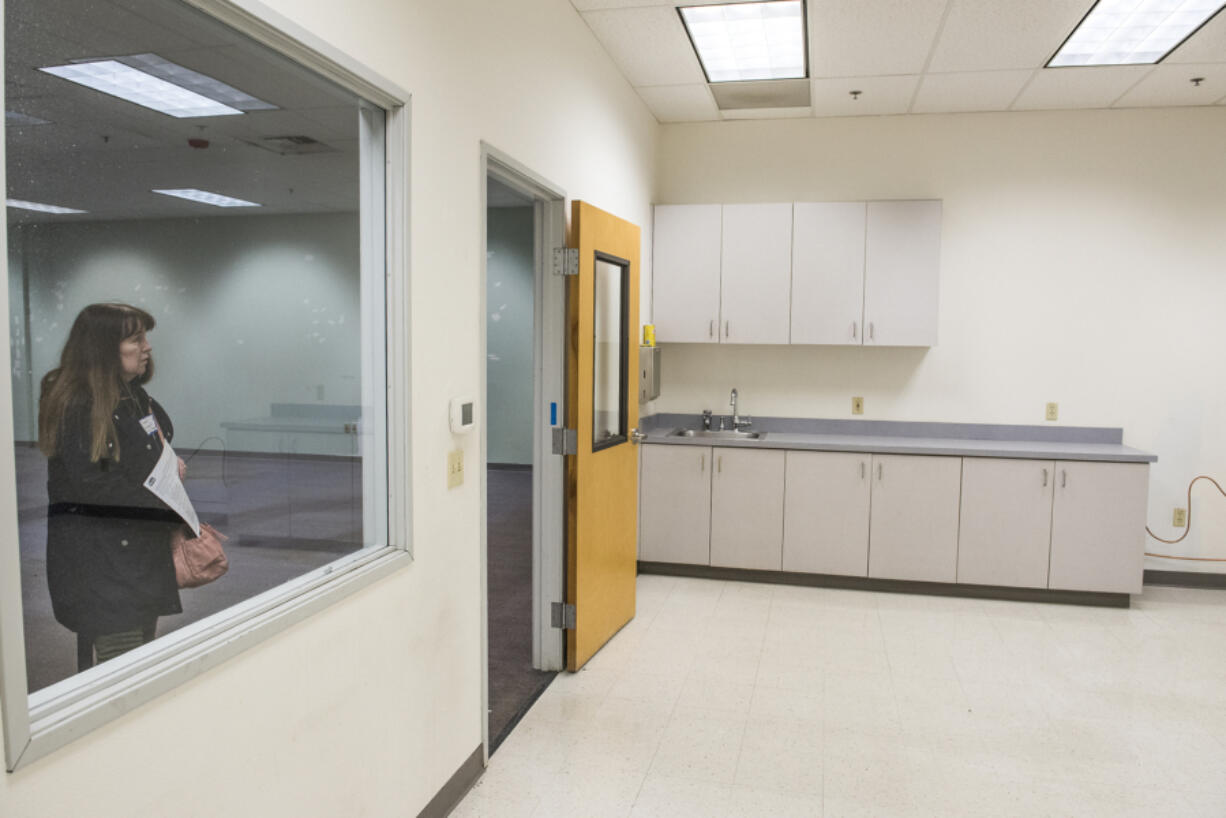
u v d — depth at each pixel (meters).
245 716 1.40
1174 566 4.34
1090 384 4.35
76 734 1.06
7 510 0.97
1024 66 3.63
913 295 4.21
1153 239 4.25
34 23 1.10
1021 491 3.95
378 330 1.88
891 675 3.12
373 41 1.71
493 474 7.50
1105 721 2.75
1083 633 3.58
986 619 3.76
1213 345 4.24
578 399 3.01
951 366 4.47
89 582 1.20
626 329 3.49
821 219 4.29
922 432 4.52
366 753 1.80
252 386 1.52
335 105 1.71
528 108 2.66
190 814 1.28
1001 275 4.39
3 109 0.97
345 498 1.82
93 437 1.21
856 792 2.32
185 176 1.36
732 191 4.64
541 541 3.12
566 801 2.27
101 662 1.21
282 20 1.40
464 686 2.30
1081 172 4.29
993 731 2.68
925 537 4.06
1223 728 2.70
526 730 2.68
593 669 3.17
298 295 1.63
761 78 3.86
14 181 1.08
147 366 1.30
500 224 7.50
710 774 2.41
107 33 1.20
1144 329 4.29
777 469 4.19
